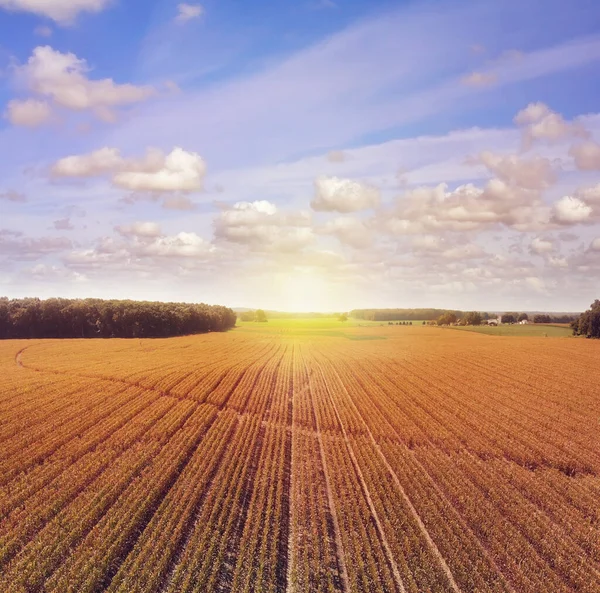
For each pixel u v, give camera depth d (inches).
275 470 1041.5
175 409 1416.1
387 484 970.1
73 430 1147.9
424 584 648.4
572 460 1104.2
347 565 682.2
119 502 824.9
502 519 823.1
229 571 670.5
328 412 1556.3
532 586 645.9
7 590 600.7
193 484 914.7
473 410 1542.8
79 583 619.5
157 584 628.4
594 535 784.3
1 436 1079.0
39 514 767.1
